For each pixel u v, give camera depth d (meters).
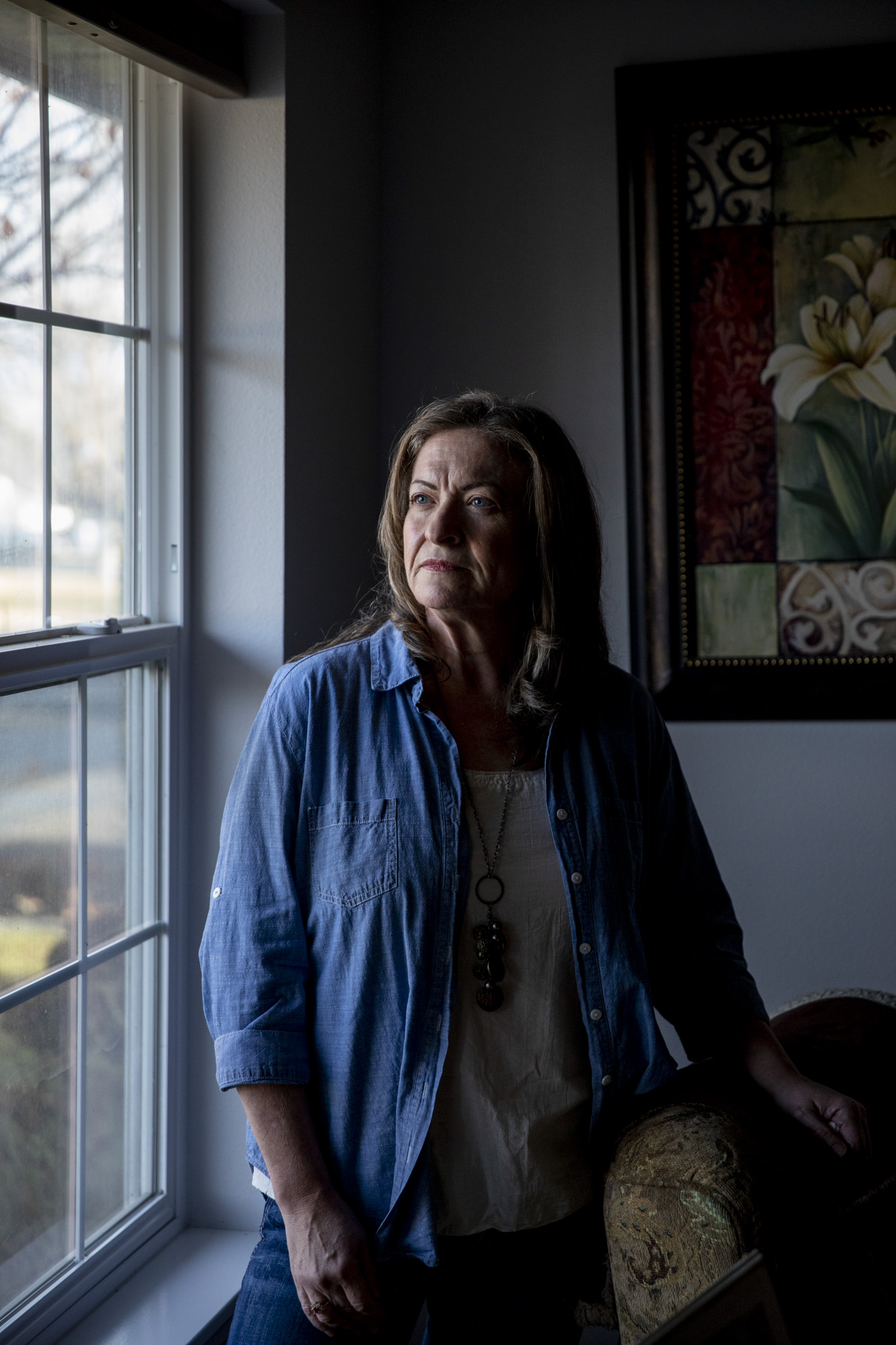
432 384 2.32
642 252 2.20
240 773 1.24
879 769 2.23
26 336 1.46
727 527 2.23
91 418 1.61
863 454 2.18
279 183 1.77
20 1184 1.47
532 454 1.24
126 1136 1.71
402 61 2.29
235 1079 1.13
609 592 2.30
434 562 1.21
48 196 1.49
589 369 2.27
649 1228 1.11
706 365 2.21
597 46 2.22
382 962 1.17
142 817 1.73
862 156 2.13
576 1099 1.21
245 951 1.16
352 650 1.28
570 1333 1.27
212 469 1.80
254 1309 1.15
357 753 1.21
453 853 1.19
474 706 1.28
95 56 1.58
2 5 1.38
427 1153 1.15
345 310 2.10
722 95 2.15
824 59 2.12
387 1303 1.17
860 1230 1.21
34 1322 1.48
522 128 2.26
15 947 1.45
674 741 2.29
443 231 2.30
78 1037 1.58
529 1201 1.18
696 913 1.44
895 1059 1.46
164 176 1.75
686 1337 0.68
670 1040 2.29
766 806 2.27
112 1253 1.65
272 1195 1.19
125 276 1.68
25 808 1.46
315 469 1.94
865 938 2.25
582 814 1.25
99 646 1.56
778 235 2.17
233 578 1.81
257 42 1.76
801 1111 1.28
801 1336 1.05
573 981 1.23
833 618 2.22
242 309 1.79
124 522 1.70
